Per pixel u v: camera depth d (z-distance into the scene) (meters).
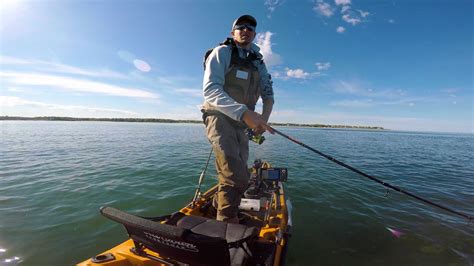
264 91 3.15
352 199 7.41
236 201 2.60
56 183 8.30
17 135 28.91
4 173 9.74
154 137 28.91
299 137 36.91
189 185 8.30
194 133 38.25
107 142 22.12
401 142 35.91
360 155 18.09
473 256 4.55
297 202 7.02
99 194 7.23
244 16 2.65
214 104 2.25
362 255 4.50
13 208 6.08
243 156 2.79
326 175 10.48
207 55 2.74
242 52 2.74
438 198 8.01
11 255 4.16
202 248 1.82
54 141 22.53
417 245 4.87
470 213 6.70
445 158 18.48
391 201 7.35
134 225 1.87
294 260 4.29
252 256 2.42
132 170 10.41
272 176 4.63
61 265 3.94
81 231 4.96
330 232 5.30
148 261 2.37
